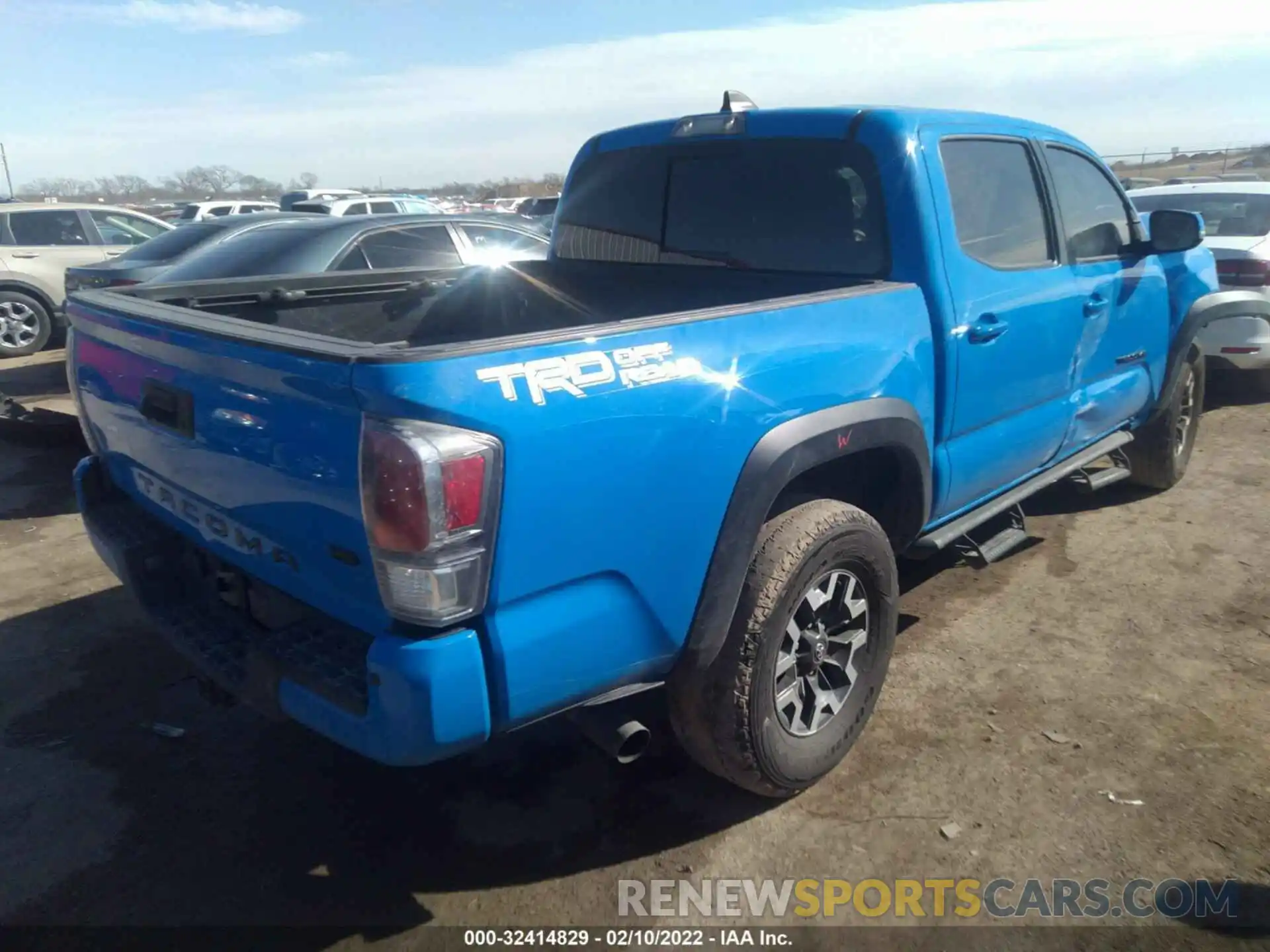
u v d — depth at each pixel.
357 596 2.22
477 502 2.02
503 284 4.29
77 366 3.22
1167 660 3.75
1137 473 5.48
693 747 2.78
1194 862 2.68
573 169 4.24
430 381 1.96
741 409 2.52
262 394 2.26
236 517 2.54
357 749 2.20
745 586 2.65
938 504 3.47
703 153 3.72
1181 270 5.04
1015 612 4.20
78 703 3.66
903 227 3.24
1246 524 5.11
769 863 2.74
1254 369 7.15
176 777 3.20
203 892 2.68
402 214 7.34
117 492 3.34
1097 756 3.16
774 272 3.55
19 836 2.91
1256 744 3.21
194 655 2.71
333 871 2.75
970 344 3.37
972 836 2.81
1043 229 3.90
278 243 6.88
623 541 2.30
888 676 3.69
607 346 2.26
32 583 4.79
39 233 12.11
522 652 2.16
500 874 2.73
